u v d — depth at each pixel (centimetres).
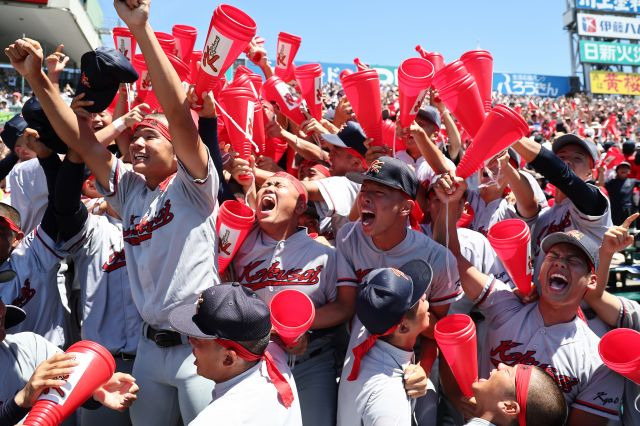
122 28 370
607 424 275
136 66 357
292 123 499
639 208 994
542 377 249
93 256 337
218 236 291
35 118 291
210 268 284
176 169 298
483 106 319
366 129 334
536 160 334
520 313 304
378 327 264
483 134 274
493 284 317
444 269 299
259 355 234
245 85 348
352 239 310
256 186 374
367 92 320
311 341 305
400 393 266
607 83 4638
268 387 233
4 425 213
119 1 237
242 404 223
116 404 232
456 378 274
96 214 393
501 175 407
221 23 250
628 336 261
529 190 384
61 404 211
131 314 329
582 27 4625
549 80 4631
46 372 214
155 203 288
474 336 261
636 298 635
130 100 387
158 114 301
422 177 468
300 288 298
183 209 280
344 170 401
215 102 298
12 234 315
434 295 304
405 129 336
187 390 274
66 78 2014
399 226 296
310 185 361
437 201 361
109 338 327
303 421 296
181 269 276
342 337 347
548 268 287
